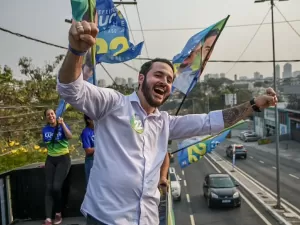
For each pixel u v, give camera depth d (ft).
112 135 6.07
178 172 99.71
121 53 15.92
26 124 45.88
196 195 72.84
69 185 15.08
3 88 45.70
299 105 151.84
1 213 13.61
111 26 15.93
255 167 106.63
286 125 166.30
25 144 40.27
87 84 5.77
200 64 14.58
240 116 7.49
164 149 6.69
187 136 7.61
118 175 5.93
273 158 123.85
